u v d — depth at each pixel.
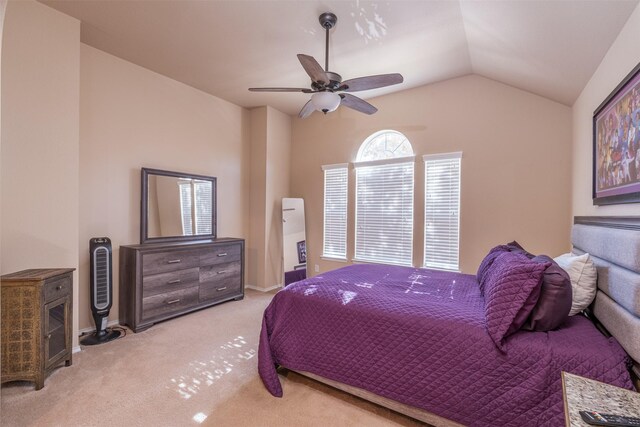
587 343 1.43
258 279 4.89
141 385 2.16
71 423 1.76
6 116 2.29
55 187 2.53
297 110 4.99
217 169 4.47
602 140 2.08
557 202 3.16
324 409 1.93
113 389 2.10
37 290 2.08
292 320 2.22
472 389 1.54
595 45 2.00
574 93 2.79
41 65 2.45
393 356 1.78
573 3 1.73
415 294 2.17
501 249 2.59
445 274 2.92
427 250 3.93
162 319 3.30
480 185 3.56
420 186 3.97
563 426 1.32
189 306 3.59
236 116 4.75
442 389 1.62
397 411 1.83
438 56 3.19
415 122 4.01
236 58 3.32
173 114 3.88
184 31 2.82
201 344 2.82
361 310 1.95
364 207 4.46
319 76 2.42
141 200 3.49
